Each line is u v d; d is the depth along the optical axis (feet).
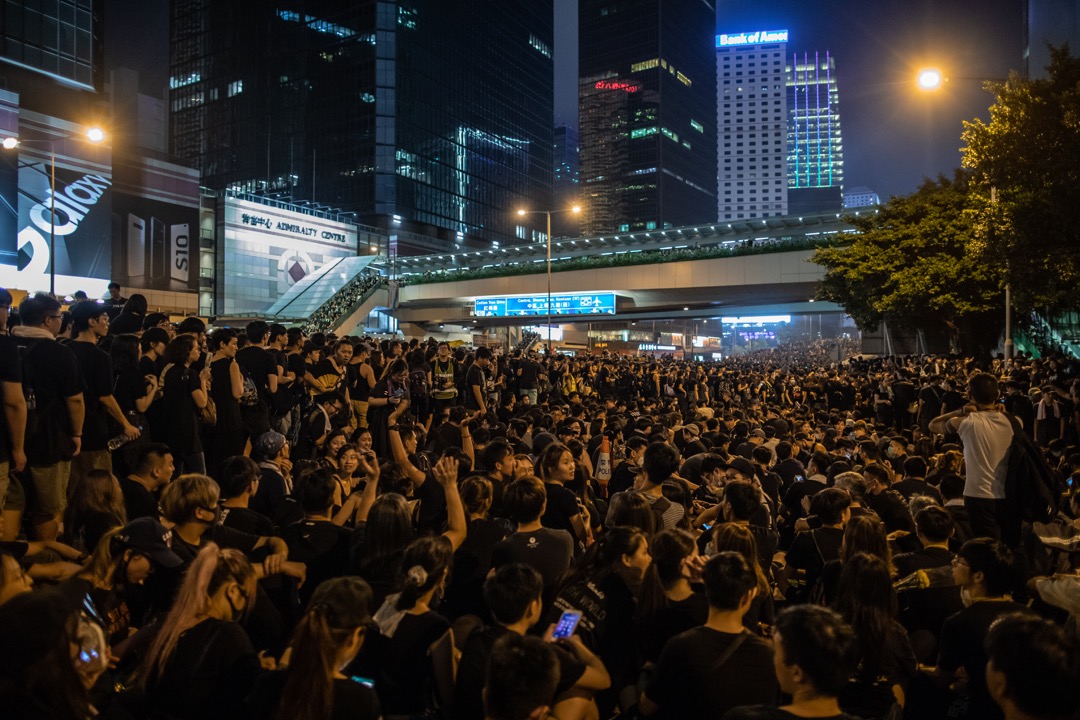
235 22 379.35
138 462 19.86
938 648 16.98
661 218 631.15
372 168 339.77
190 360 26.76
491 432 36.76
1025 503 23.39
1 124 148.56
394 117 342.23
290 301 244.22
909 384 71.97
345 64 347.77
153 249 217.77
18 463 19.06
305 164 356.18
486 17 413.80
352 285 233.55
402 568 13.47
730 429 46.91
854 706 14.98
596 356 139.54
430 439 41.81
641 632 14.66
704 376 101.71
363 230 318.45
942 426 26.14
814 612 9.53
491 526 18.62
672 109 653.71
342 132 346.54
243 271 265.95
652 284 178.70
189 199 228.43
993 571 13.53
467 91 395.55
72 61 168.25
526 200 447.42
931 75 68.08
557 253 198.70
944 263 112.37
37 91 164.25
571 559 17.24
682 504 22.63
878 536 17.53
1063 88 63.05
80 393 21.35
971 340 123.03
